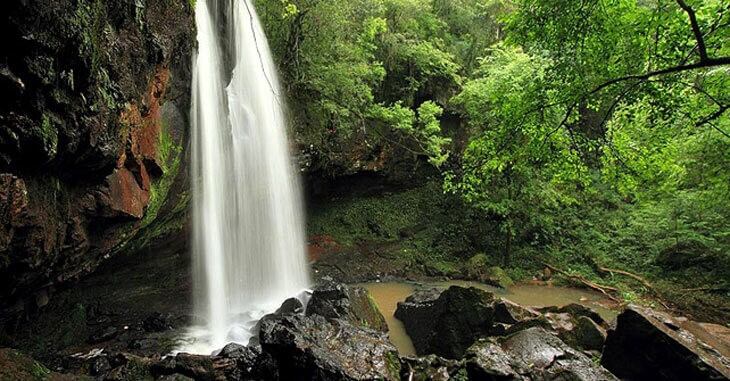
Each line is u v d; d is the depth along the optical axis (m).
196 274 10.75
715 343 7.09
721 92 7.15
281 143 14.05
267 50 13.47
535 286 15.24
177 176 8.98
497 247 17.31
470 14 19.91
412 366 6.19
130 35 6.48
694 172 11.46
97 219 6.71
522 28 6.77
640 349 6.55
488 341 6.45
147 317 10.24
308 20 13.97
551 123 7.97
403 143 18.78
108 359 7.23
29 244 5.29
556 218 18.02
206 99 9.85
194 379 6.20
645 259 15.48
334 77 14.65
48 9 4.39
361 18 15.87
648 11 6.12
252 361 6.52
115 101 6.15
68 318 9.53
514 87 8.80
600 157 8.32
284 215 14.25
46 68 4.57
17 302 7.36
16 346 8.27
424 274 16.05
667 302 13.33
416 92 19.20
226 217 11.20
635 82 6.41
